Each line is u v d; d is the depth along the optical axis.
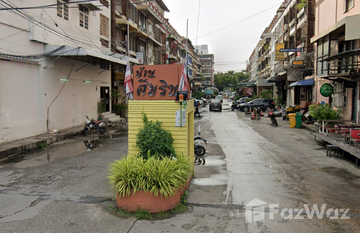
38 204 5.30
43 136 11.98
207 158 9.29
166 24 43.94
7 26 10.48
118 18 22.62
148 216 4.73
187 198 5.69
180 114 5.90
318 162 8.80
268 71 45.03
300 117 17.31
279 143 12.11
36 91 12.30
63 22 14.32
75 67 15.53
